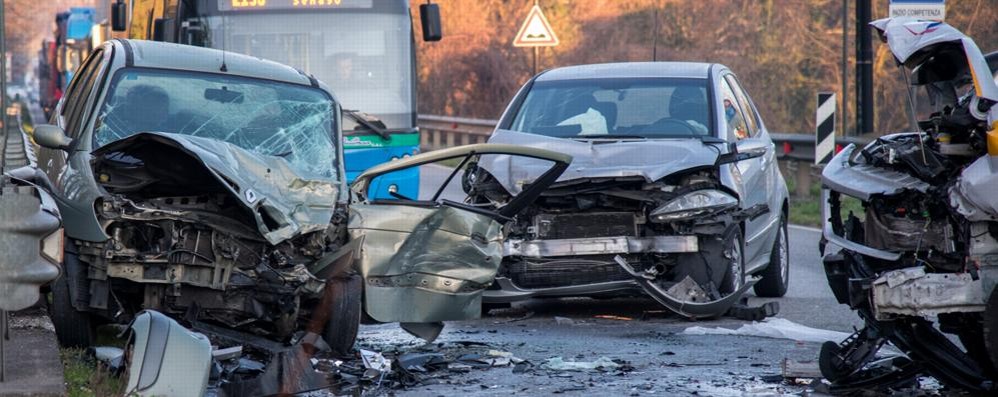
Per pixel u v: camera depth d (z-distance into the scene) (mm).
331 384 16656
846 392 16641
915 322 16422
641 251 23156
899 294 15742
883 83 74188
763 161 26609
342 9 36156
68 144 19188
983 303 15602
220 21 35406
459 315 18734
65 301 17953
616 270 23359
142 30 40094
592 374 18375
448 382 17719
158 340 15031
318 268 18234
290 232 17484
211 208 18156
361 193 19766
